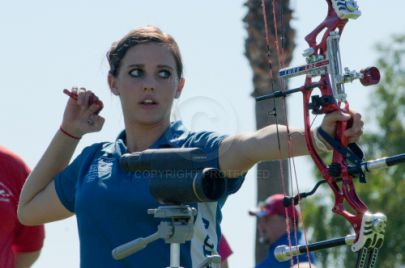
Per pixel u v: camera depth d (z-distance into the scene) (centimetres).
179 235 1612
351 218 1620
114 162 1797
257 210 2800
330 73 1611
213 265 1747
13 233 2281
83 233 1786
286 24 3847
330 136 1605
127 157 1667
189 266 1720
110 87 1878
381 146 6169
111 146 1838
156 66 1794
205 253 1739
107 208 1755
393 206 5741
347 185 1631
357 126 1595
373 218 1582
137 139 1817
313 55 1628
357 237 1611
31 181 1948
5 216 2239
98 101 1936
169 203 1627
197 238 1734
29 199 1948
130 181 1753
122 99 1819
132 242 1614
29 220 1959
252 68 3928
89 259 1775
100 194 1762
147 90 1784
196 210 1641
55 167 1939
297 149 1647
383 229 1588
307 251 1650
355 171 1605
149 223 1733
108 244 1755
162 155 1630
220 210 1781
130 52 1803
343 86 1614
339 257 5081
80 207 1788
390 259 5578
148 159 1638
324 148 1617
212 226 1758
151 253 1723
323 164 1636
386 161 1591
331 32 1627
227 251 2522
